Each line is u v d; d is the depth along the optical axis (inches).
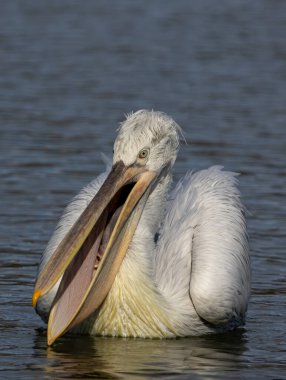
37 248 596.7
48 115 1002.7
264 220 660.7
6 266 561.9
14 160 813.2
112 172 445.4
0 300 508.7
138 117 457.7
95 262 440.1
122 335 453.4
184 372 397.7
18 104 1056.2
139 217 452.8
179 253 478.6
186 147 866.1
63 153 839.7
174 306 458.9
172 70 1288.1
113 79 1216.8
